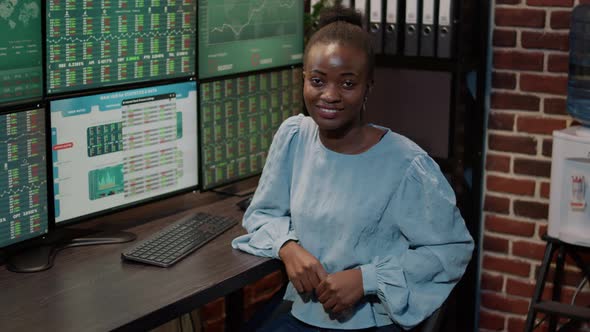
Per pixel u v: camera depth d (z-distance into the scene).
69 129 2.22
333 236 2.06
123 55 2.35
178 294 1.89
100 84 2.30
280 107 2.95
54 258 2.14
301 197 2.11
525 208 3.20
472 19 3.03
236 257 2.15
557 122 3.08
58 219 2.24
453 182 3.04
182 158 2.58
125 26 2.34
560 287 3.04
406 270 2.02
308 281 2.03
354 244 2.04
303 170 2.14
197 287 1.94
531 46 3.07
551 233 2.93
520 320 3.28
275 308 2.24
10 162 2.08
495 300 3.32
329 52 1.96
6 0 2.03
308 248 2.10
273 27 2.85
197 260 2.12
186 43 2.52
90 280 1.98
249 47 2.76
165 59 2.47
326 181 2.08
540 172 3.14
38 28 2.12
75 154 2.25
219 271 2.04
